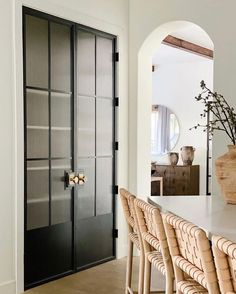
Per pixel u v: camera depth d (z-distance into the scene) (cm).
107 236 455
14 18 347
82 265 423
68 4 398
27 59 363
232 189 247
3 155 342
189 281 179
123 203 275
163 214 174
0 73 338
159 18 447
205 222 188
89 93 430
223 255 127
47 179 385
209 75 802
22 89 356
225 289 129
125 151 471
